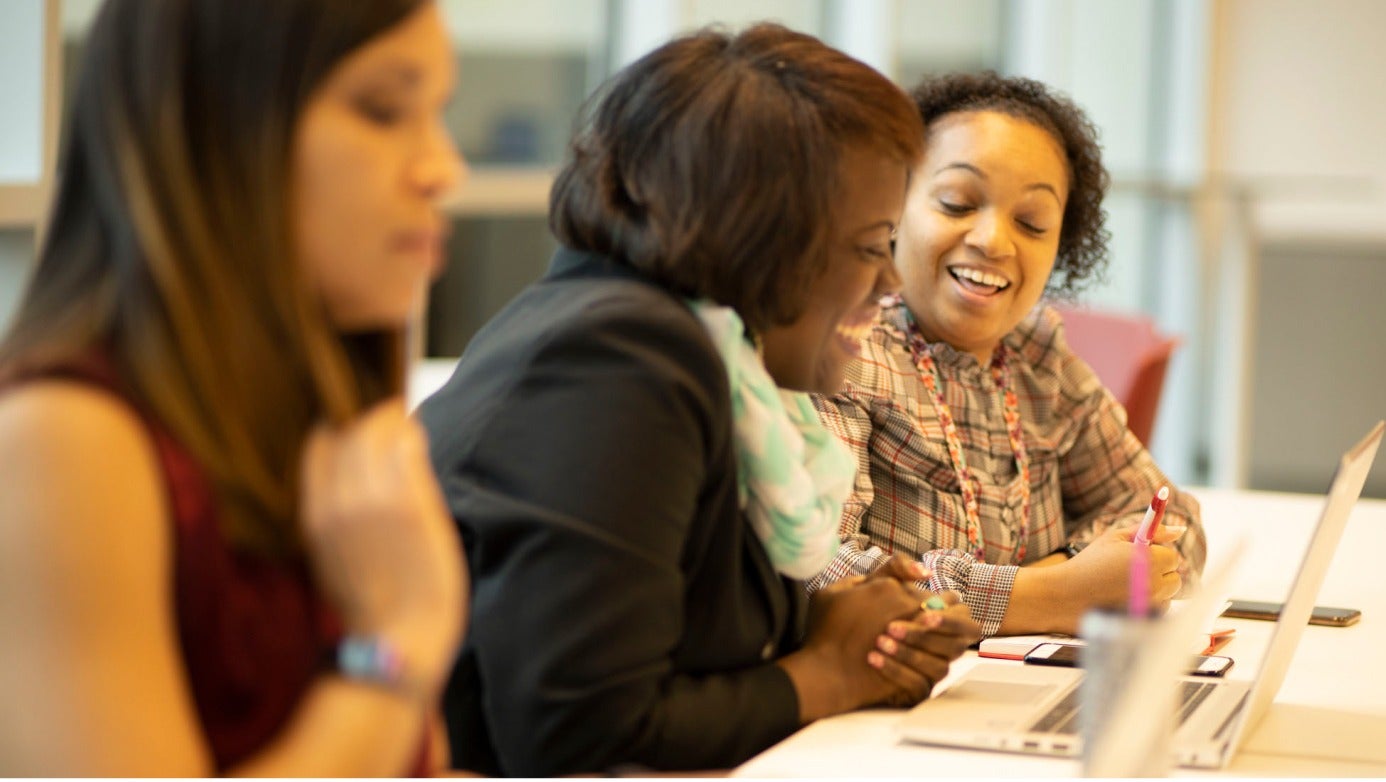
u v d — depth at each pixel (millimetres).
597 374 1318
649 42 4801
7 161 2537
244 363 925
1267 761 1366
